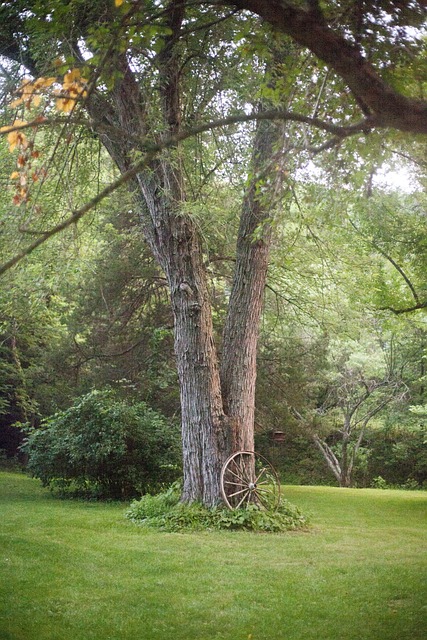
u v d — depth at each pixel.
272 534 10.84
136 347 19.02
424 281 15.62
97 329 19.36
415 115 3.77
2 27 9.10
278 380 19.75
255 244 12.27
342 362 27.81
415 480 29.55
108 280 17.92
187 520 11.07
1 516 11.98
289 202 7.80
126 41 5.13
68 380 20.75
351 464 29.06
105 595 6.85
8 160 9.89
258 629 5.88
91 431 15.55
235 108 9.93
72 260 10.75
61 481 16.47
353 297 16.33
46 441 16.38
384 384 28.47
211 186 11.97
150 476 15.73
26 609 6.31
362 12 4.92
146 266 17.97
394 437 29.97
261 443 29.30
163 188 11.26
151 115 9.83
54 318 22.75
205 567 8.14
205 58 8.98
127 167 11.19
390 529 11.91
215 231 12.61
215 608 6.48
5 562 8.00
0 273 3.20
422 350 27.25
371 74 3.77
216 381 12.01
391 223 14.98
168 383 19.34
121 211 16.12
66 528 10.60
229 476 11.73
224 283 18.92
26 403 24.95
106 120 10.91
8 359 26.38
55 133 7.98
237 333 12.24
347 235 14.91
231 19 7.00
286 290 16.88
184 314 12.00
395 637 5.64
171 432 16.06
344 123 6.20
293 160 6.73
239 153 10.36
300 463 30.25
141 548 9.18
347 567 8.23
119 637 5.64
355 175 6.65
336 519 13.17
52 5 6.31
